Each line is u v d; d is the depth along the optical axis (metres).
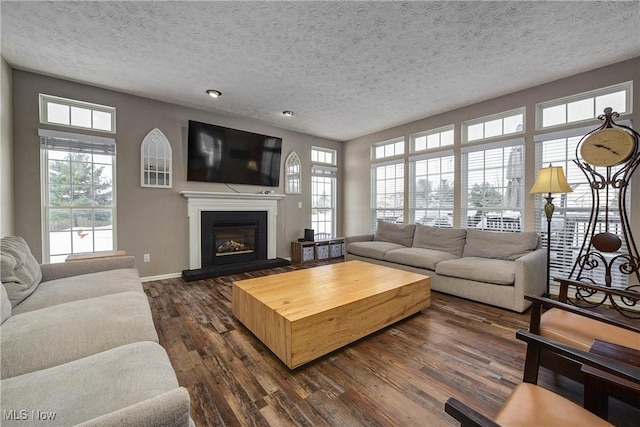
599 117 2.63
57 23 2.14
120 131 3.45
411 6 1.98
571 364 1.36
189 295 3.13
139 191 3.60
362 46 2.48
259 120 4.59
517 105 3.42
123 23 2.15
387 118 4.44
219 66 2.82
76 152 3.23
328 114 4.28
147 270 3.68
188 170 3.97
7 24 2.14
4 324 1.29
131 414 0.64
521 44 2.45
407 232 4.30
